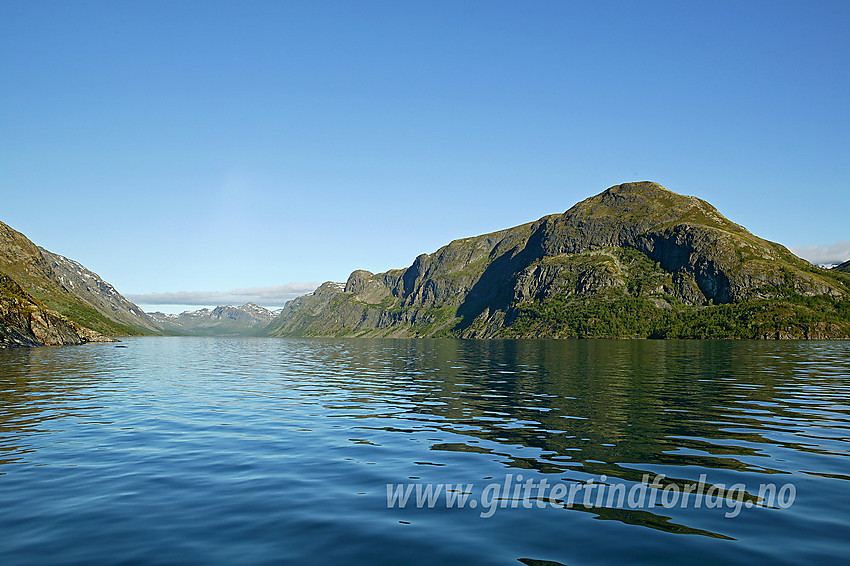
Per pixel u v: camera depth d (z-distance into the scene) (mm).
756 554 12031
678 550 12273
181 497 16203
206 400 39625
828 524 13852
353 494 16484
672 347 149625
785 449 22094
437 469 19344
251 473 18938
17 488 17156
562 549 12336
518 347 168625
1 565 11414
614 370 64562
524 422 28781
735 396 38656
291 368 76000
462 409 33938
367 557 11867
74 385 49469
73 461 20766
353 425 28609
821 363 74375
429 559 11750
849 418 29234
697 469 19109
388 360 96500
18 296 158375
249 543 12664
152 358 103125
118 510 15047
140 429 27641
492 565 11438
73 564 11523
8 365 72938
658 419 29266
